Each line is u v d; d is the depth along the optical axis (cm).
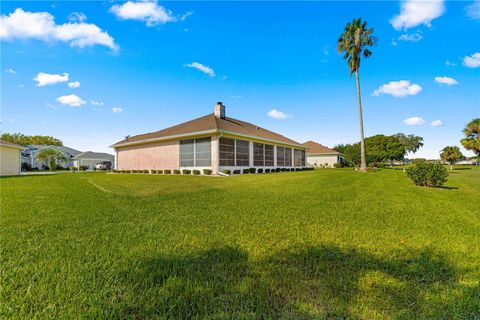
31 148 4138
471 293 189
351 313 162
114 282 203
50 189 880
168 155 2141
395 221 423
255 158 2203
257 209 518
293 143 2862
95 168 4284
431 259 258
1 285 194
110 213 475
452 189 902
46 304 171
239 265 240
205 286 198
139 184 1070
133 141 2497
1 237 321
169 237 328
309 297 182
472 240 325
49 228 367
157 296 183
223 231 358
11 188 910
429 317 160
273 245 299
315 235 339
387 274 223
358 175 1521
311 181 1141
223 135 1809
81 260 247
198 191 813
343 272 225
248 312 163
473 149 2661
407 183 1088
